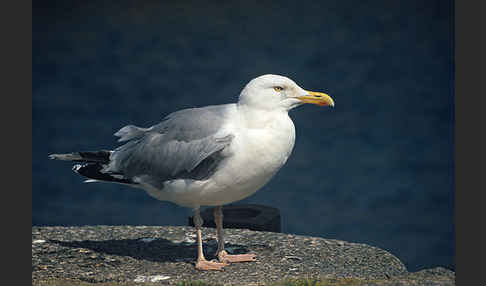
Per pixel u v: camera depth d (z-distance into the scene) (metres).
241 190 8.52
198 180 8.35
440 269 8.52
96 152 9.22
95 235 10.23
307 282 7.96
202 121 8.41
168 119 8.88
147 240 10.01
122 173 8.98
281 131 8.30
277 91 8.30
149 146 8.71
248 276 8.45
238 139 8.20
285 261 9.04
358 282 8.01
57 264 8.96
